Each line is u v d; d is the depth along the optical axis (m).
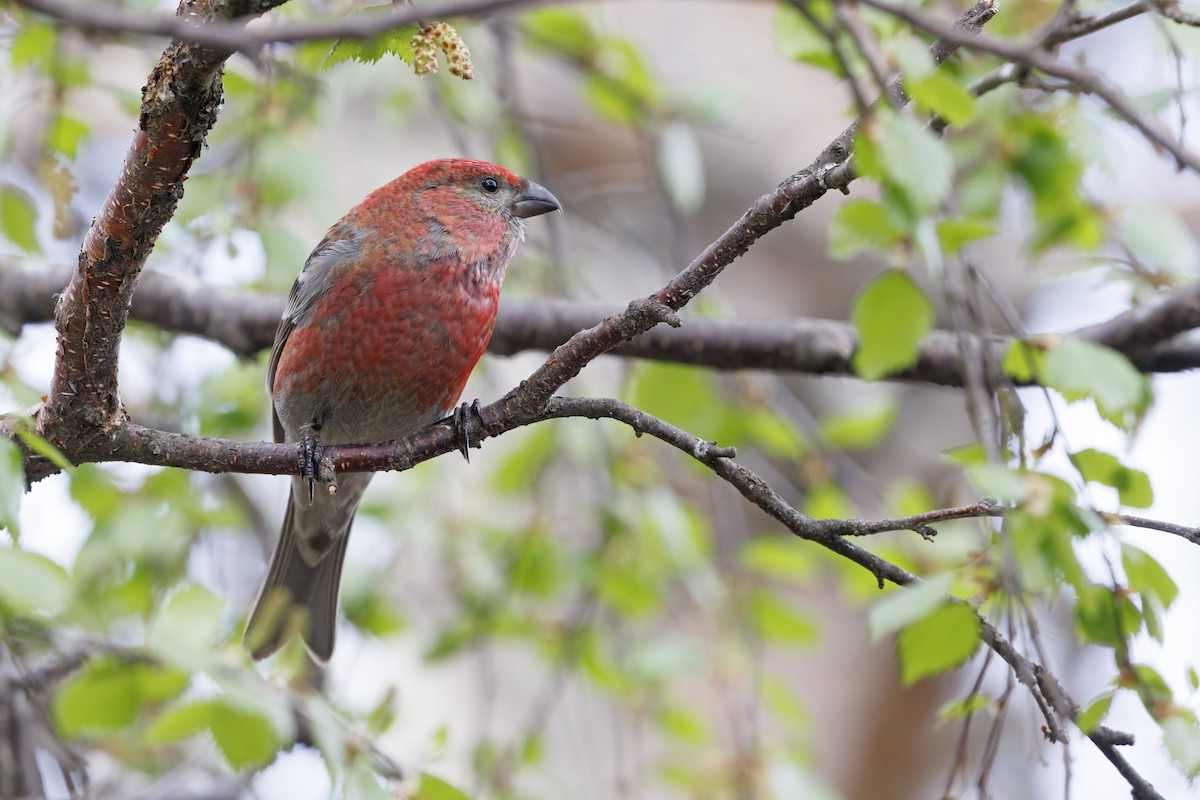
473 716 12.44
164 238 10.36
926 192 4.96
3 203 9.50
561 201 12.25
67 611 8.27
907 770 15.45
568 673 10.73
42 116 10.56
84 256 6.12
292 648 9.43
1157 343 9.08
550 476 11.72
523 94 15.84
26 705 9.05
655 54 16.75
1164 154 7.54
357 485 9.81
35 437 5.60
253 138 9.68
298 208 10.27
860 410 11.08
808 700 15.70
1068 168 8.56
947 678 15.71
